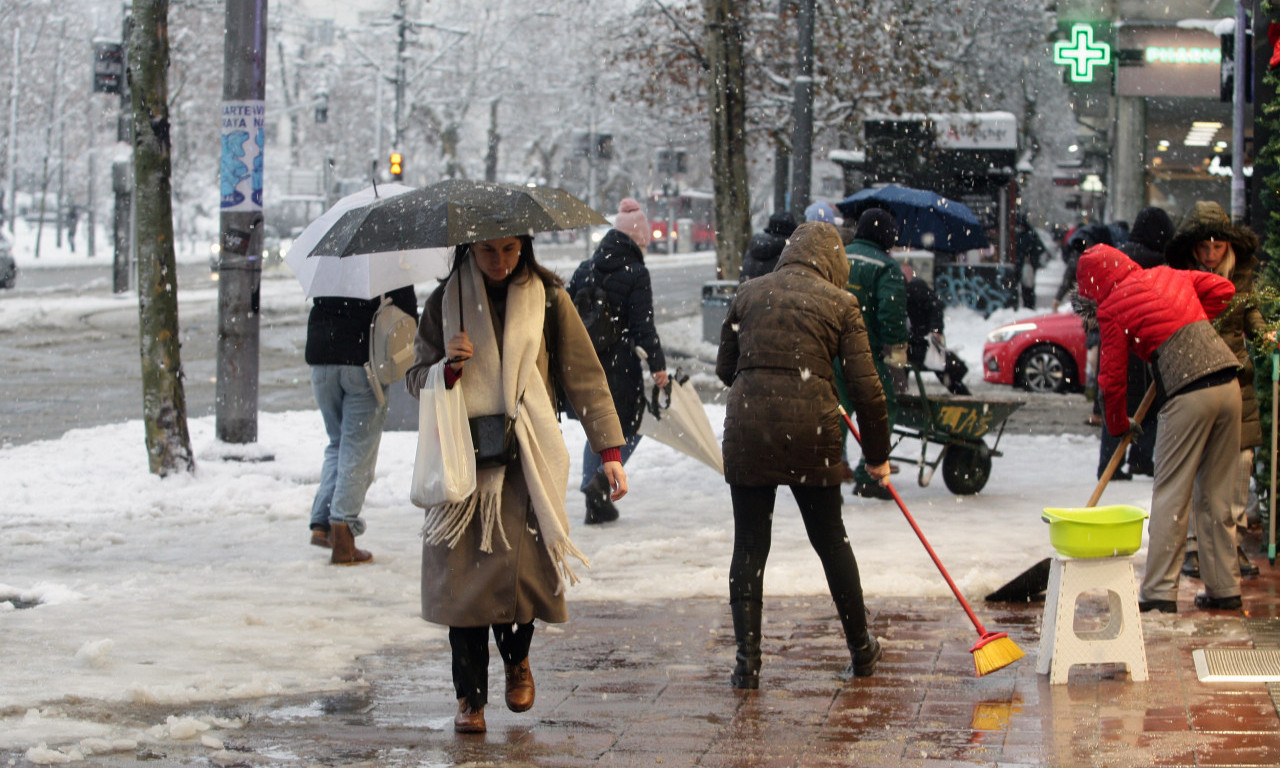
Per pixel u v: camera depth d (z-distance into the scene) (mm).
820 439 9203
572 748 7871
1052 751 7711
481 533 8031
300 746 7879
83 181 116312
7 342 41094
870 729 8203
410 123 104688
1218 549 11492
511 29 101250
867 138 47500
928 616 11328
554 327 8438
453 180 8398
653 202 112875
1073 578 9242
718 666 9812
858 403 9383
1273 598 11984
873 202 22109
